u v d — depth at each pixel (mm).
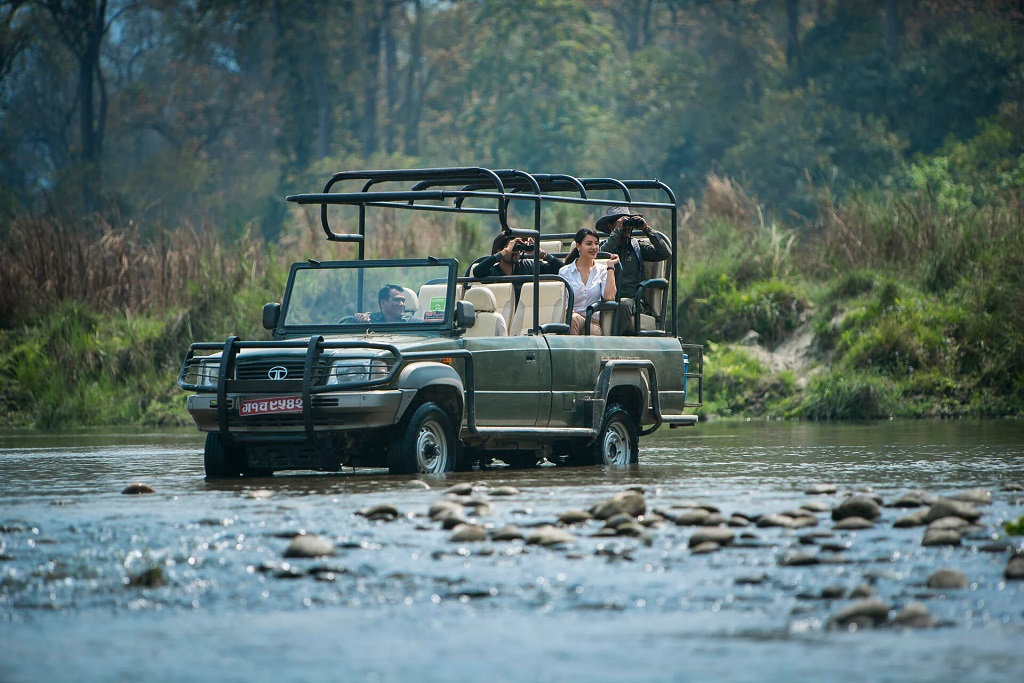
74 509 24578
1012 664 13781
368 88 171500
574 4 156500
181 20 181875
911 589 17016
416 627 15508
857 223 71125
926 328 62125
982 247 66750
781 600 16578
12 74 183875
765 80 150875
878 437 44594
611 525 21609
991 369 60062
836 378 60531
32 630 15547
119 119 185625
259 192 162125
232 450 31594
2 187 137750
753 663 13875
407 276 32906
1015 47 136250
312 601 16797
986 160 121000
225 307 66312
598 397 34625
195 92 187750
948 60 136875
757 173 129000
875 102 136500
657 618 15789
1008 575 17531
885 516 23016
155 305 69000
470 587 17297
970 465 33281
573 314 35844
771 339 66438
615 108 157875
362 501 25266
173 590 17438
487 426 32406
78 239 72125
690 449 40656
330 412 29781
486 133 153125
